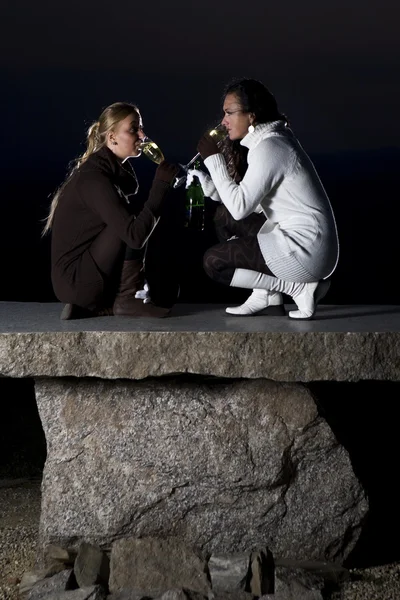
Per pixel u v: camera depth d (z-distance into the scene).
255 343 4.16
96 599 3.95
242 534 4.36
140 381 4.41
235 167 4.83
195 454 4.33
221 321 4.53
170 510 4.36
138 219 4.42
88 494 4.37
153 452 4.35
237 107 4.45
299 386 4.38
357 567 4.42
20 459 6.56
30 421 7.74
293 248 4.45
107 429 4.37
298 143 4.54
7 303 5.27
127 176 4.64
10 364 4.19
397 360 4.20
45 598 3.95
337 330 4.23
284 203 4.50
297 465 4.37
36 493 5.60
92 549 4.30
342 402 7.55
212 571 4.10
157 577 4.10
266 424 4.35
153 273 4.82
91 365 4.19
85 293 4.58
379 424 6.89
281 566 4.17
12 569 4.39
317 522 4.36
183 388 4.39
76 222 4.55
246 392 4.37
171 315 4.76
